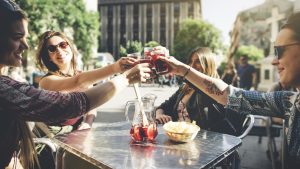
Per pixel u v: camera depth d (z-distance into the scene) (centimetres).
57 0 2394
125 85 143
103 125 239
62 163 205
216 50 5303
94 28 2927
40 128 238
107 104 1047
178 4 7075
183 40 5356
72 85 228
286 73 135
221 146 178
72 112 121
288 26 131
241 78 875
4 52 122
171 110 300
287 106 148
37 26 2195
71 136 200
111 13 7344
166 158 154
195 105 287
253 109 161
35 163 218
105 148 171
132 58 196
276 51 136
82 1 2775
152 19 7206
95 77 214
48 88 241
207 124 278
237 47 4278
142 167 141
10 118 122
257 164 400
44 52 266
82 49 2914
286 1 2997
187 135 180
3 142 125
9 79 119
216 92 172
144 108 183
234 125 274
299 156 137
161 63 179
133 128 183
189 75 179
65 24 2522
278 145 480
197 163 147
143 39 7244
